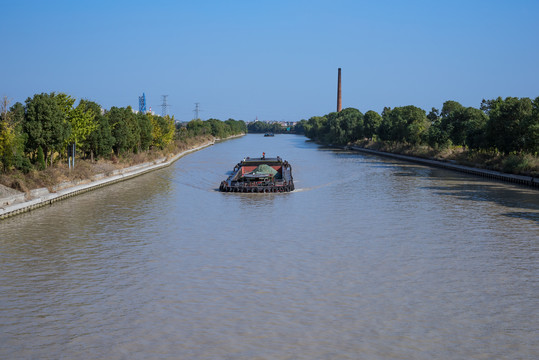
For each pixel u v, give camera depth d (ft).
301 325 76.07
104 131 250.16
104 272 100.37
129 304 84.23
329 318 78.48
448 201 180.65
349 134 611.06
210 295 88.12
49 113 190.70
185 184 234.58
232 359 66.18
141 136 330.75
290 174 251.80
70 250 115.85
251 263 106.42
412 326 75.61
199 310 81.76
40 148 193.06
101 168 239.71
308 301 85.25
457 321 77.25
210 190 215.51
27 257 110.11
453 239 124.88
